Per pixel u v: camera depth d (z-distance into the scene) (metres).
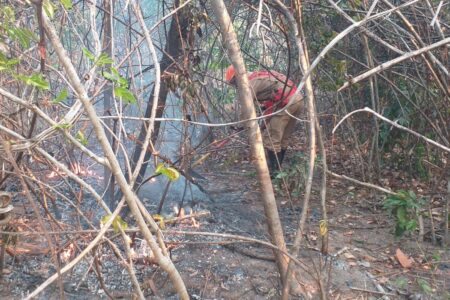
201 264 4.08
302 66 3.54
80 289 3.66
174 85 3.92
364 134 6.41
